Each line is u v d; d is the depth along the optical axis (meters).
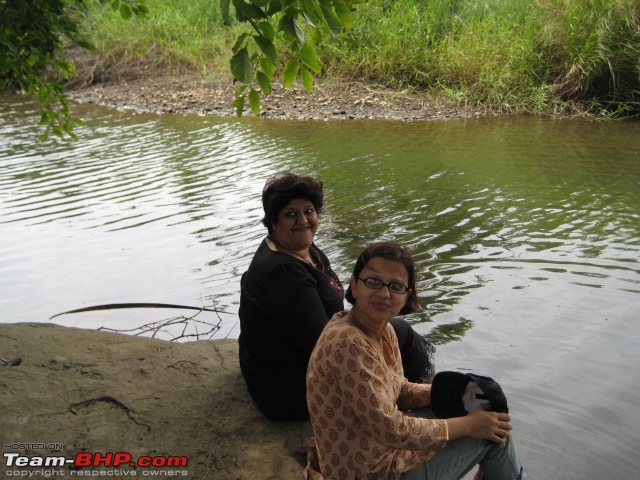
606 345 4.27
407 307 2.71
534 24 12.55
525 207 6.98
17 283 5.71
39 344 4.06
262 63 3.38
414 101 12.43
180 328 4.84
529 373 3.98
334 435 2.59
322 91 13.11
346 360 2.50
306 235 3.24
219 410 3.42
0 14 4.91
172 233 6.69
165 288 5.48
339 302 3.39
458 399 2.77
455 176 8.17
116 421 3.30
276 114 12.24
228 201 7.60
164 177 8.69
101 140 10.98
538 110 11.68
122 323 4.95
